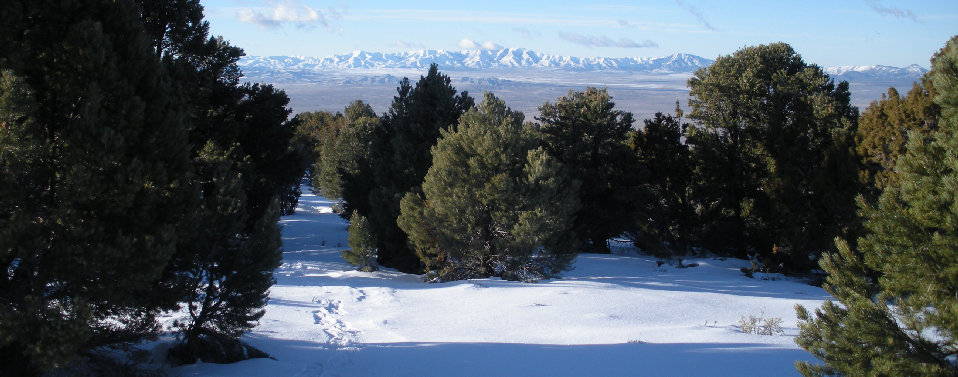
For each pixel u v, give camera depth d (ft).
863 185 76.64
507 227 73.05
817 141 105.19
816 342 24.44
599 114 106.83
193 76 79.87
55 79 26.58
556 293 61.82
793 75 125.49
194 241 34.50
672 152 110.22
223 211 36.11
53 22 27.25
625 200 103.81
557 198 72.64
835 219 84.74
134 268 26.76
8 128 23.34
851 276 24.31
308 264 90.07
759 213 100.27
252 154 94.27
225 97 89.45
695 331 45.55
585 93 128.77
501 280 72.84
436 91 94.94
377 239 89.76
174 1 79.00
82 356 28.53
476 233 74.64
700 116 130.31
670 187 111.55
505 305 56.39
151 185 27.96
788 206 89.97
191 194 31.12
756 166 108.06
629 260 99.66
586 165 107.34
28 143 23.70
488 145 71.05
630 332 45.57
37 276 25.86
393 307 55.57
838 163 83.82
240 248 36.22
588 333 45.50
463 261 75.82
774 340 41.91
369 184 106.52
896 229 22.86
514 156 74.23
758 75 127.24
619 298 59.62
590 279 75.97
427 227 77.05
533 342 41.96
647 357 34.99
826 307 24.89
